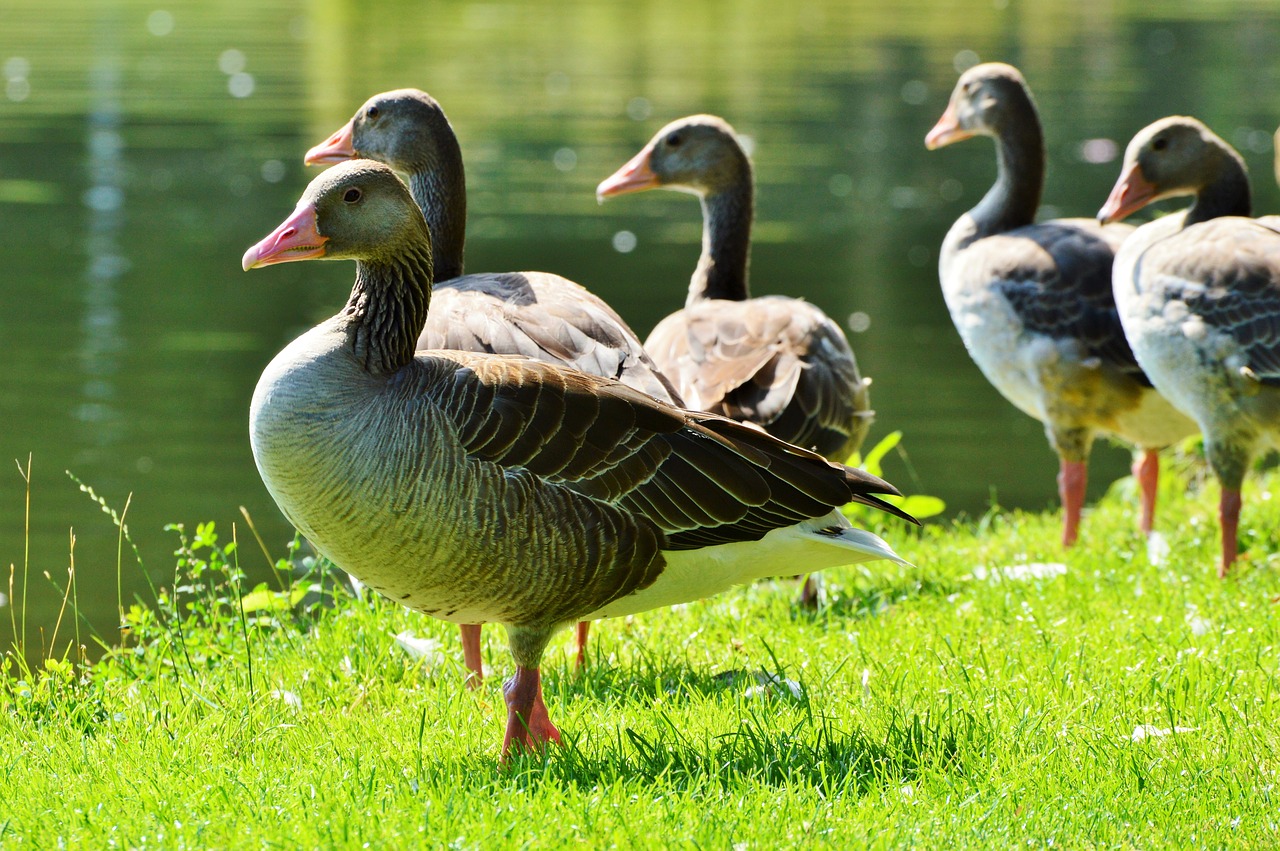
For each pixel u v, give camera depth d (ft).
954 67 177.06
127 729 27.48
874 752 24.93
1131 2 240.94
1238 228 38.88
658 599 26.63
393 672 31.81
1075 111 150.00
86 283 94.22
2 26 194.29
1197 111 149.48
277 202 113.80
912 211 121.08
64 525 58.03
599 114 148.36
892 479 69.15
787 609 37.42
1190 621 32.99
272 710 28.53
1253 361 37.40
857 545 26.08
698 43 196.03
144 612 33.91
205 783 23.98
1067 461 46.21
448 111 148.15
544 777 23.53
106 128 136.98
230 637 33.63
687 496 25.49
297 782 23.84
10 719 28.22
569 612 25.75
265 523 58.65
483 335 31.81
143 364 79.41
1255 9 231.50
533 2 232.32
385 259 26.02
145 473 63.93
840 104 157.28
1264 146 135.13
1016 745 25.08
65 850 21.22
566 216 114.11
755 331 38.78
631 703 28.71
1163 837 21.63
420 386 24.54
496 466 24.25
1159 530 45.78
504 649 34.01
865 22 218.18
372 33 197.26
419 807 22.33
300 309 91.50
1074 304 44.70
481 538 24.27
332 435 24.09
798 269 103.50
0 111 142.00
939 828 21.83
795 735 25.45
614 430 25.20
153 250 101.91
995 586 37.22
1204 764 24.00
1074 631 32.55
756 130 146.51
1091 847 21.38
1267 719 26.13
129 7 217.36
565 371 25.67
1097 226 47.57
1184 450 55.21
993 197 50.88
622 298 92.43
